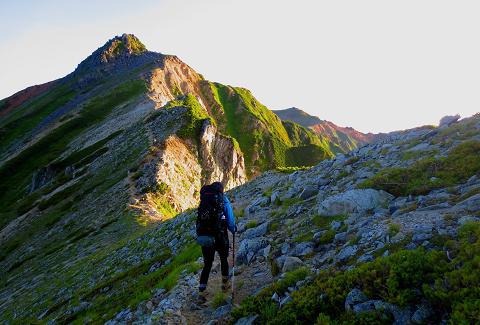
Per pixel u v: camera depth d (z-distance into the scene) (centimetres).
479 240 582
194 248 1554
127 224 4034
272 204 1761
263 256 1076
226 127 17162
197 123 8450
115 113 12700
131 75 17350
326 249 919
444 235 677
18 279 3988
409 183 1112
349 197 1116
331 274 717
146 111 11294
